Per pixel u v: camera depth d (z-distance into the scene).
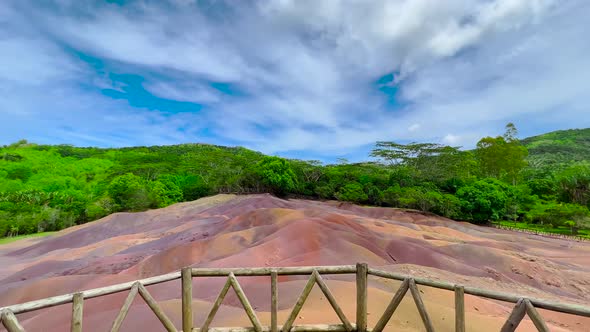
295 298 10.91
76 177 96.31
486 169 71.75
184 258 23.64
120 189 58.53
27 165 98.81
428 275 19.92
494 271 23.06
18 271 26.88
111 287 4.67
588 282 23.09
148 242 33.16
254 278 16.69
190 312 5.23
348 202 59.75
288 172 65.56
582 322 13.91
